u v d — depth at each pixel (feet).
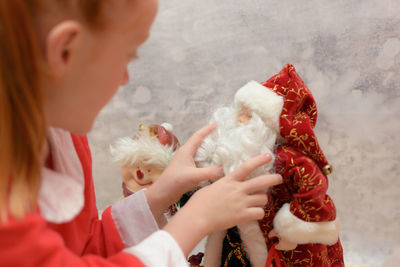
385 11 3.80
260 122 2.27
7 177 1.16
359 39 3.92
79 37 1.19
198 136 2.32
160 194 2.09
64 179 1.39
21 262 1.11
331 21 3.96
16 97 1.15
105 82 1.33
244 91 2.39
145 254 1.44
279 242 2.30
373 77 3.96
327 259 2.44
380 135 4.01
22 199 1.15
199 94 4.41
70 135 1.82
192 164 2.19
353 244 3.91
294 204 2.22
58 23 1.17
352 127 4.07
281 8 4.06
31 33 1.11
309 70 4.10
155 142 3.01
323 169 2.32
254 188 1.79
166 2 4.28
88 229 1.92
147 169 3.02
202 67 4.36
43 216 1.27
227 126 2.38
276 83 2.42
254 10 4.13
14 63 1.12
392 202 3.98
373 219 4.00
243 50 4.24
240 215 1.72
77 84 1.28
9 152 1.16
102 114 4.59
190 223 1.65
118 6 1.23
